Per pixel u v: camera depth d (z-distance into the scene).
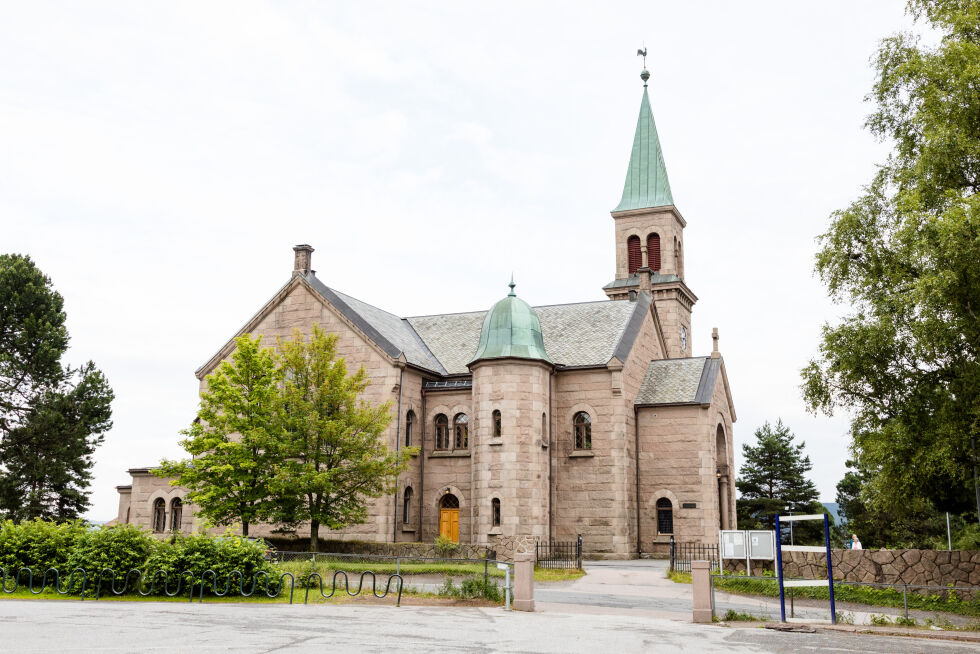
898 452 22.53
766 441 68.69
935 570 24.70
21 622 16.81
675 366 46.66
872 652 15.53
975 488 22.77
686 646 15.61
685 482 42.69
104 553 22.75
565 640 15.93
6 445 53.31
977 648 16.31
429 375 45.38
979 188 23.06
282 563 27.11
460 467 42.88
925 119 23.02
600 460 42.16
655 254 65.50
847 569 25.89
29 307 56.25
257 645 14.37
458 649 14.39
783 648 15.79
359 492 39.06
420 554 35.84
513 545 34.69
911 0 24.72
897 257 22.56
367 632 16.36
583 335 46.81
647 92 70.56
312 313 44.69
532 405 40.72
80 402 55.22
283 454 34.84
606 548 41.16
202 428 35.59
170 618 17.91
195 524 45.50
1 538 24.08
